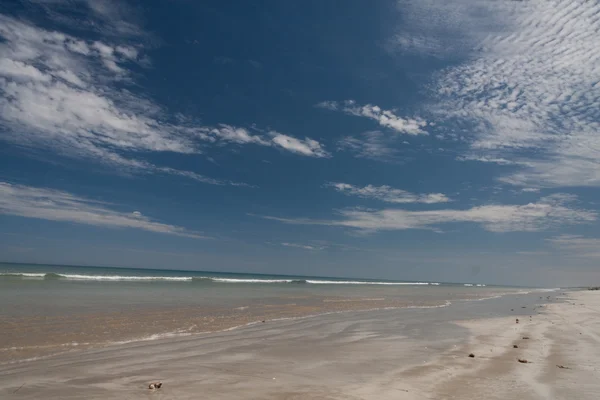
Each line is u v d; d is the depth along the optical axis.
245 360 8.98
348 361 9.24
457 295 44.62
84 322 13.01
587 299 38.41
